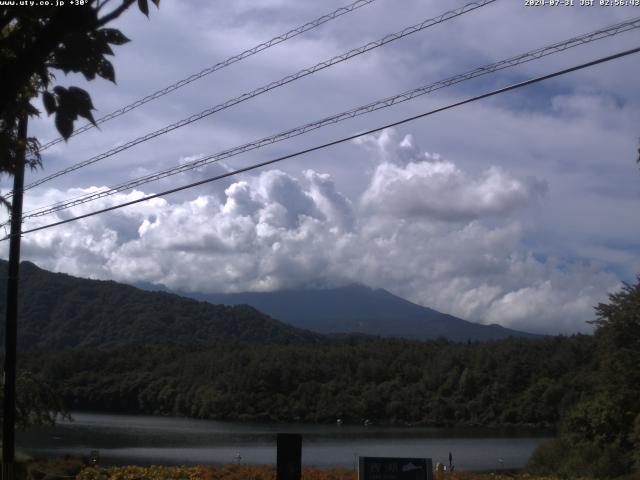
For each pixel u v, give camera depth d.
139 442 73.56
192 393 122.75
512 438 93.25
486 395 119.19
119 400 127.44
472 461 62.12
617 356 39.25
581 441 40.84
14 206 18.39
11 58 4.21
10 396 18.25
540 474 38.47
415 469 12.05
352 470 24.00
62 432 83.75
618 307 39.62
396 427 114.81
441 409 119.12
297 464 12.41
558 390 113.00
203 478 22.03
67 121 4.32
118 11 4.23
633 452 37.03
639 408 38.62
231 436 84.62
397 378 128.88
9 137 5.32
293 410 120.81
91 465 27.11
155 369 134.75
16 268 18.75
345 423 119.75
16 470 24.86
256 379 124.00
